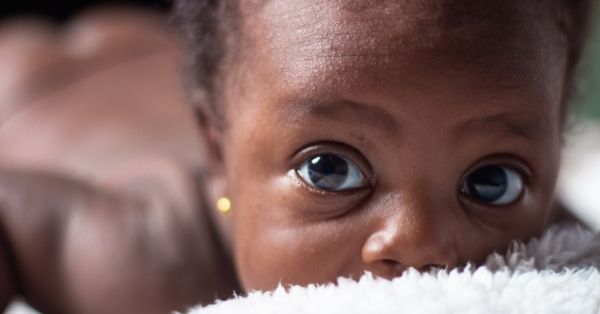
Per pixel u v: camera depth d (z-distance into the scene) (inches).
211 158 16.5
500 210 13.2
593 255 13.4
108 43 28.0
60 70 27.1
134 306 19.4
